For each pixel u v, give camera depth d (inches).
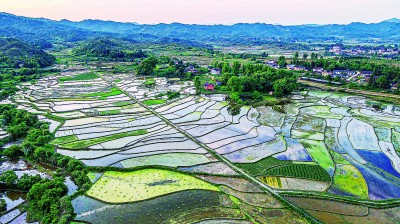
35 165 2429.9
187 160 2517.2
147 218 1779.0
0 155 2576.3
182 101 4488.2
